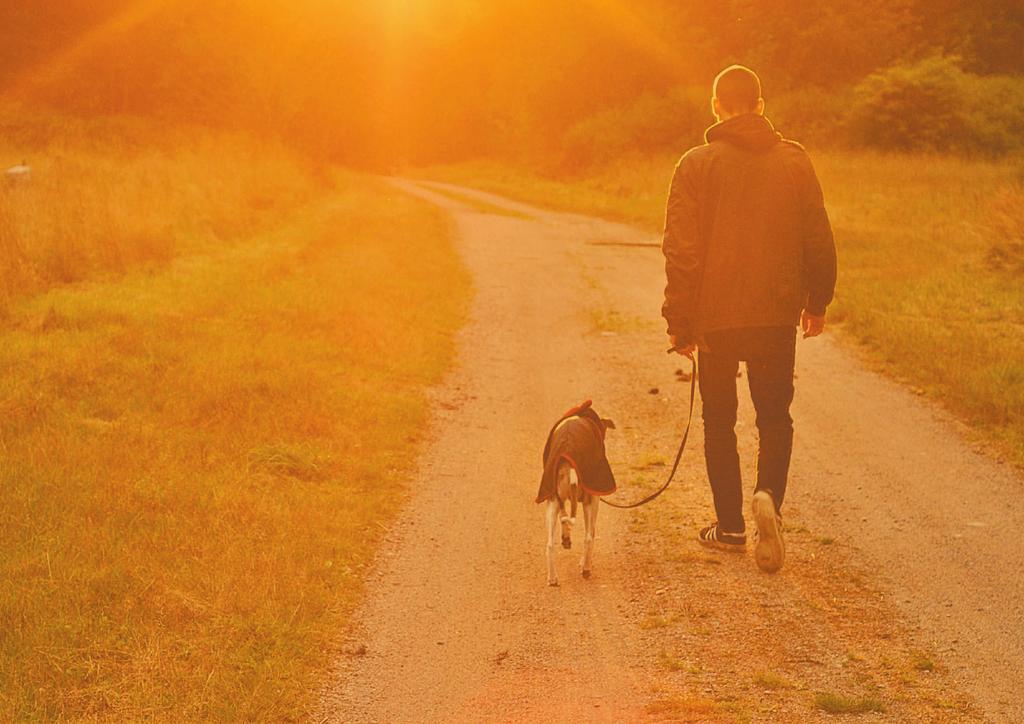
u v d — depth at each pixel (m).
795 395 10.15
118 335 10.27
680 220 5.45
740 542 6.14
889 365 11.21
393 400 9.57
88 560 5.65
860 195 26.16
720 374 5.74
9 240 13.16
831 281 5.52
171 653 4.80
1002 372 10.01
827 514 6.94
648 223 28.16
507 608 5.52
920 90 37.00
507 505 7.21
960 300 13.80
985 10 50.19
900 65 41.00
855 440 8.68
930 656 4.87
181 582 5.47
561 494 5.64
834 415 9.44
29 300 11.84
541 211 33.31
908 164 31.75
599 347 12.50
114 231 14.80
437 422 9.29
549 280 17.25
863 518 6.85
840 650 4.94
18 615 5.00
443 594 5.72
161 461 7.23
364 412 8.97
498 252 20.47
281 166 27.72
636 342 12.77
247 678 4.63
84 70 34.31
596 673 4.77
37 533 5.91
